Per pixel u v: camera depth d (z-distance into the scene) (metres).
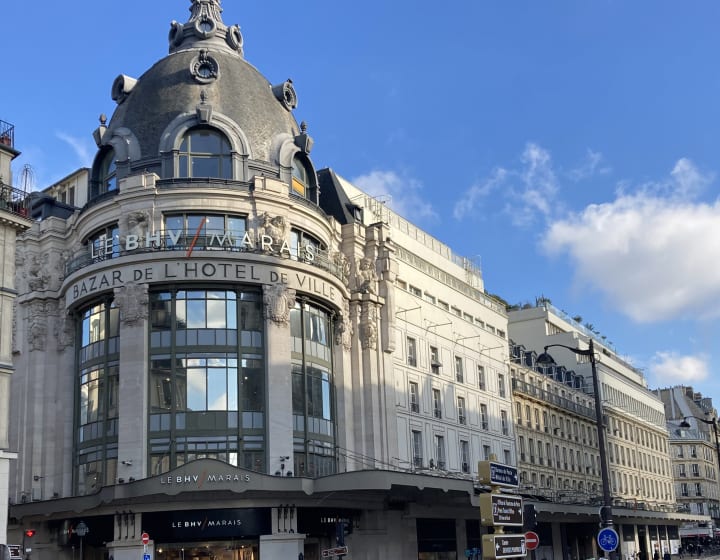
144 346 43.16
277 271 45.19
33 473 46.09
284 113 51.69
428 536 52.53
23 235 49.78
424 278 58.16
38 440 46.72
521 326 91.44
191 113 47.12
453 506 53.56
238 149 46.97
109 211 45.78
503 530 21.86
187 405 42.69
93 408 45.06
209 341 43.59
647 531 93.44
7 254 34.66
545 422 75.12
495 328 68.12
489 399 64.31
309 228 47.88
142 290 43.66
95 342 45.78
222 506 40.78
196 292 44.25
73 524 43.56
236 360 43.75
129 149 47.53
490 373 65.44
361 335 50.59
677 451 132.12
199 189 44.91
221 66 50.59
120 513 40.94
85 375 46.06
